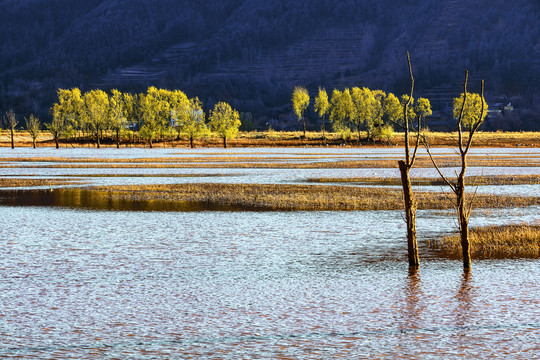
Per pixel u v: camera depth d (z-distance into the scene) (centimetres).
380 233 4303
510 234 3953
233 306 2533
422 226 4600
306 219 4972
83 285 2872
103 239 4084
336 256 3516
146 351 2027
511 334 2180
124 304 2564
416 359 1955
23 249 3734
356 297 2659
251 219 4981
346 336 2167
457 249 3681
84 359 1956
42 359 1956
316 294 2712
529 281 2908
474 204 5828
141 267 3250
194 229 4488
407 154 3259
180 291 2770
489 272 3095
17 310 2475
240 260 3422
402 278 2992
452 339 2131
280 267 3250
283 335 2183
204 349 2045
